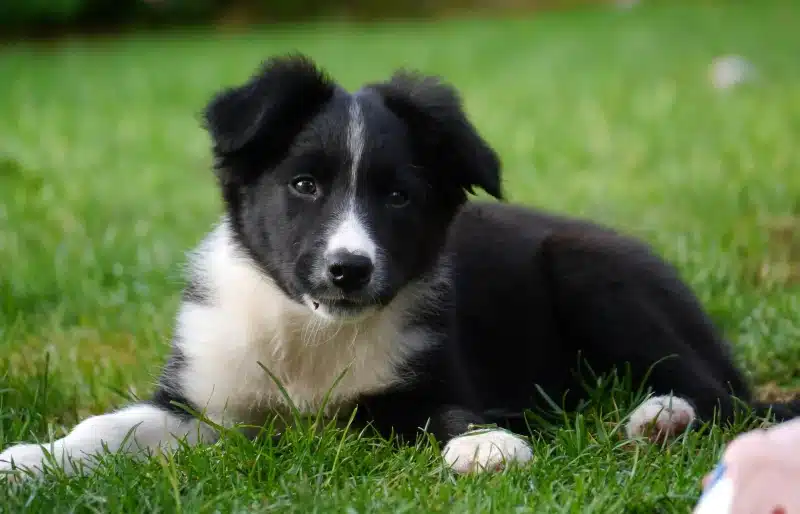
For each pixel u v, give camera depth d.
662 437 5.96
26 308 9.02
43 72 25.88
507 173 14.82
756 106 19.06
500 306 6.98
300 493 4.78
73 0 33.62
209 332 6.19
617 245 7.18
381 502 4.73
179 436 5.89
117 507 4.71
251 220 6.08
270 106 5.87
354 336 6.05
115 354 7.95
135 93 22.78
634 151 16.06
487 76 24.22
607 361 6.90
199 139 18.16
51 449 5.53
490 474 5.12
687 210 12.12
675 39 29.30
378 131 5.88
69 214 12.16
